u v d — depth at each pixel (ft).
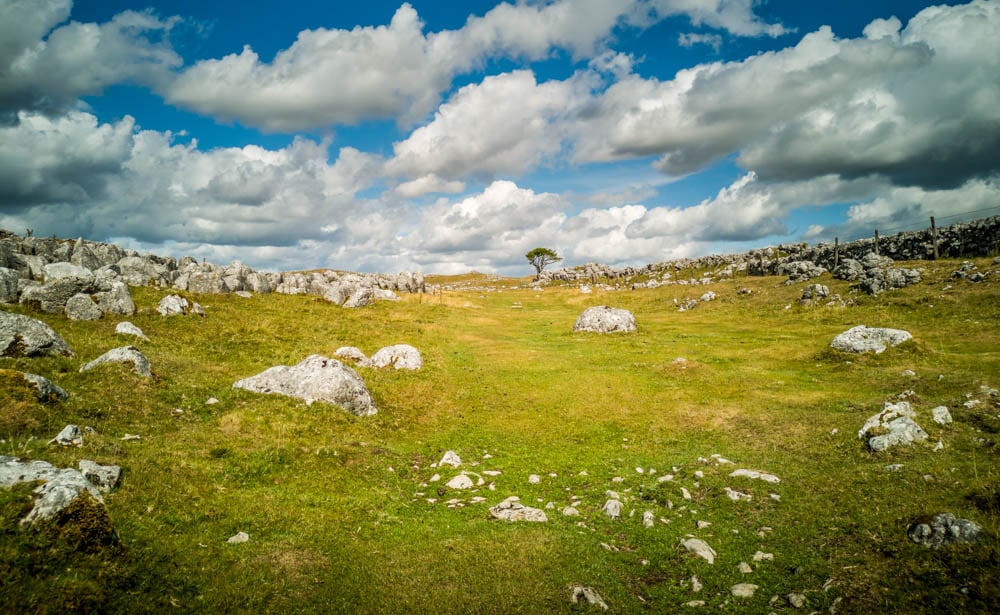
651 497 60.90
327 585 40.63
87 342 94.17
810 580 41.01
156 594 35.14
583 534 51.88
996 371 93.81
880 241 259.19
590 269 487.20
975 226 211.61
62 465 45.06
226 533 45.44
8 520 34.27
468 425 92.48
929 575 38.11
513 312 258.98
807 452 70.13
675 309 250.37
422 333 171.83
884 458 62.59
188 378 87.51
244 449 63.82
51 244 171.73
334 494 58.23
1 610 28.63
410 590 40.73
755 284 270.67
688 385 111.75
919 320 151.02
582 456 77.41
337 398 88.07
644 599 40.83
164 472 52.54
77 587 32.09
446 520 54.90
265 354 117.39
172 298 135.54
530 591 40.86
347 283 232.94
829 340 143.64
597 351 151.33
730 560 45.73
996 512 44.70
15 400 56.03
